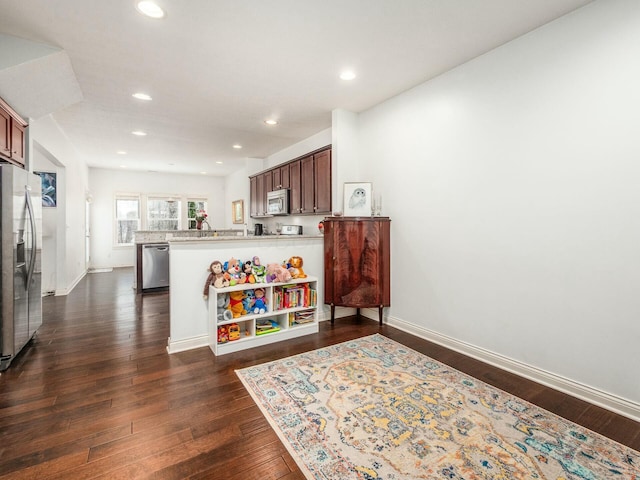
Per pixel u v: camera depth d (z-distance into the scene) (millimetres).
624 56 1828
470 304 2701
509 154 2391
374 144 3648
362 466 1452
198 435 1663
